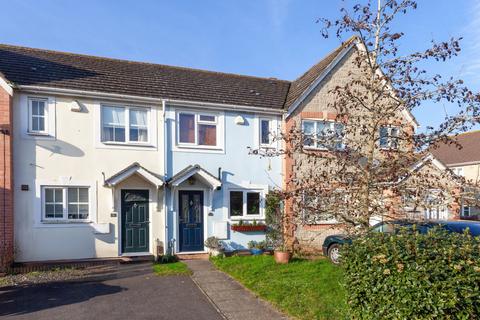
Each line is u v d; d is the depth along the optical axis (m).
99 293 8.67
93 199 12.53
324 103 15.45
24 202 11.70
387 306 4.70
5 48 13.56
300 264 10.95
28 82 11.96
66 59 14.09
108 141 12.95
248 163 14.72
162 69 15.82
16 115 11.76
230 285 9.36
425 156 7.48
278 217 14.23
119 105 13.16
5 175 11.17
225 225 14.14
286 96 16.55
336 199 7.58
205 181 13.79
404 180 7.40
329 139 7.98
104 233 12.59
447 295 4.23
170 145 13.70
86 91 12.51
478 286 4.27
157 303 7.94
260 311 7.43
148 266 11.71
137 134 13.40
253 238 14.45
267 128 15.22
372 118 7.63
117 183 12.40
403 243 4.95
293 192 7.86
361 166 7.57
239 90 15.86
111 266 11.71
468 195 7.19
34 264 11.38
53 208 12.16
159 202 13.37
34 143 11.93
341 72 15.74
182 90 14.48
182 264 11.87
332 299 7.55
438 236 5.03
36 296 8.44
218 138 14.47
